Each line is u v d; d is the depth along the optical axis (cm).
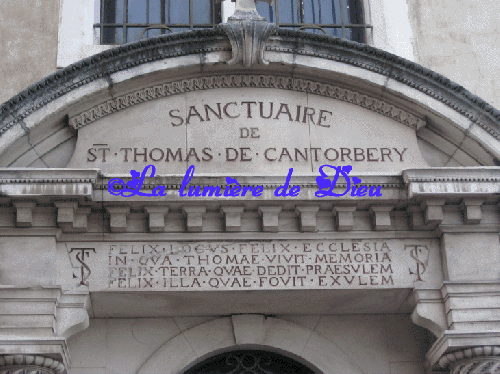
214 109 1052
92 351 1022
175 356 1027
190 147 1031
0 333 909
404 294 995
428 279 988
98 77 1017
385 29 1217
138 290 959
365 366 1041
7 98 1127
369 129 1059
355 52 1046
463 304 963
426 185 977
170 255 978
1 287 921
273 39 1047
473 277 979
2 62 1148
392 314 1061
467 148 1050
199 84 1058
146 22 1231
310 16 1252
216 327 1043
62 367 933
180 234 984
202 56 1041
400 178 988
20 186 940
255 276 976
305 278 979
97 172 952
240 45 1037
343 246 996
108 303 988
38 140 1012
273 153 1036
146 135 1032
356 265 988
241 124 1048
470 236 1000
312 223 984
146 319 1041
